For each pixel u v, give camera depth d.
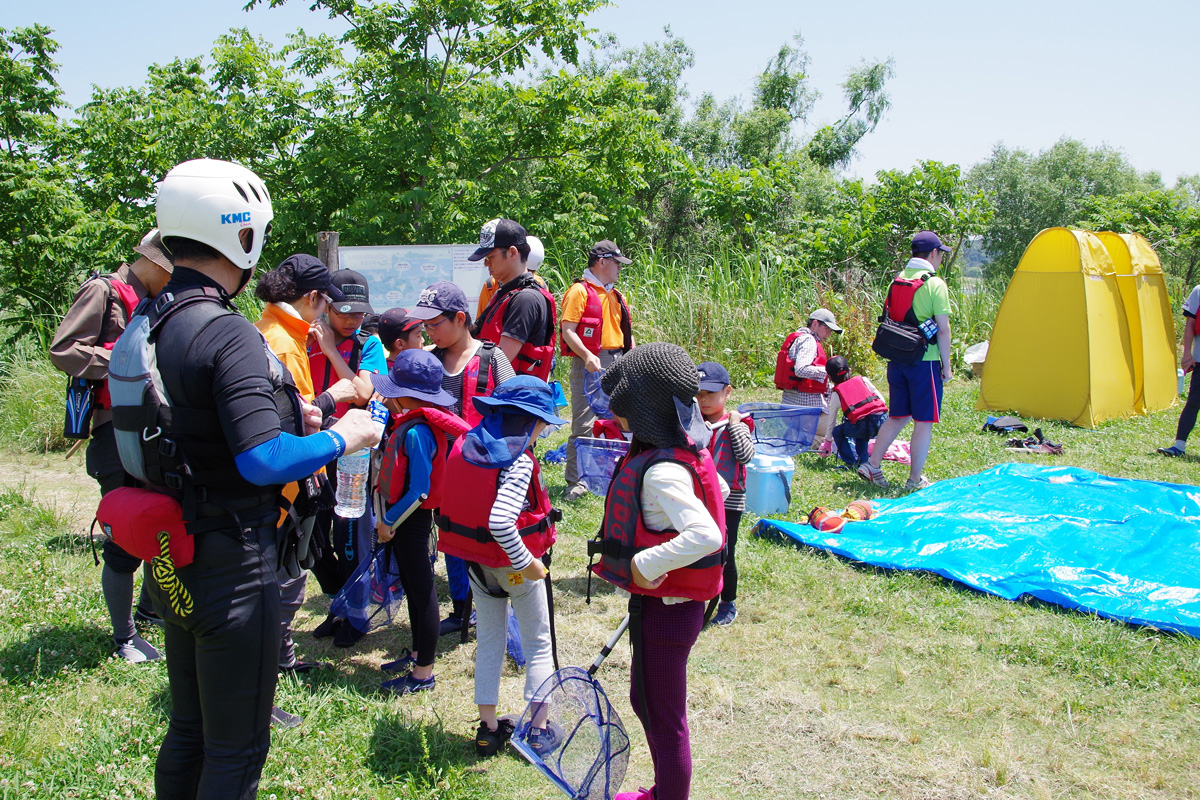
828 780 3.09
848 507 5.94
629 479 2.47
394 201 14.21
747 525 5.89
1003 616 4.37
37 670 3.54
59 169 11.89
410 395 3.39
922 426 6.85
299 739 3.16
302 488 2.41
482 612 3.22
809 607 4.55
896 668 3.83
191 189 2.11
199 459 2.05
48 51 12.77
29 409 8.43
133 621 3.94
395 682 3.69
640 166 17.34
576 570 5.11
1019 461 7.89
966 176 34.84
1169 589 4.45
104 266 12.88
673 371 2.40
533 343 5.16
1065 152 34.38
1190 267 21.70
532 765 3.13
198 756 2.29
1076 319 9.35
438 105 14.03
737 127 30.88
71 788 2.77
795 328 12.21
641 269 13.80
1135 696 3.62
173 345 2.04
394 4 14.17
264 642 2.16
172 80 16.80
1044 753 3.24
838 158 34.69
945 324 6.65
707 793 3.02
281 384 2.34
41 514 5.72
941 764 3.17
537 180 16.67
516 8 14.56
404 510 3.37
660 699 2.51
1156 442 8.62
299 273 3.55
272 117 14.86
